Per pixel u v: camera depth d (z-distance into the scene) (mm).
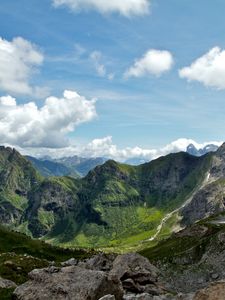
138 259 65500
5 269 76312
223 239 157625
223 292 35406
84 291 37469
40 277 40781
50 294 37969
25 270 78750
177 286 133375
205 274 138250
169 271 149500
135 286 57938
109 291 39000
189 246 176625
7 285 51562
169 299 43844
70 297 37156
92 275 39469
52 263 91250
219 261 144125
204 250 158000
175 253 172375
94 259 76375
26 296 38562
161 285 61719
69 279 39844
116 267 63750
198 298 35844
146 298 42469
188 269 144625
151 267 65000
